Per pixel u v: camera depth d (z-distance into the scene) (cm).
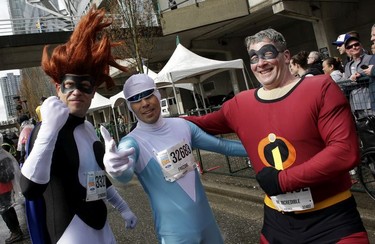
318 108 165
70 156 188
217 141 237
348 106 166
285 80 182
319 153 160
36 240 186
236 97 200
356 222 169
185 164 219
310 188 168
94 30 197
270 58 177
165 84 1095
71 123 195
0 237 548
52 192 182
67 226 181
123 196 675
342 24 1856
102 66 201
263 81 181
